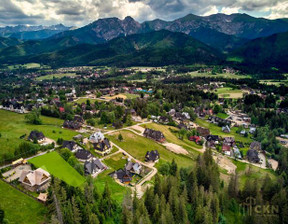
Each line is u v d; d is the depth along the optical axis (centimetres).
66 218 5453
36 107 19888
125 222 5916
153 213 6575
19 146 9450
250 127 19338
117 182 8750
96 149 11169
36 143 10944
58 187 6053
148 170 10062
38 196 6581
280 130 17738
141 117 18800
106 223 6116
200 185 7906
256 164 12725
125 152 11644
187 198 7381
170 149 13000
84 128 15100
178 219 6469
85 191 6375
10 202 6047
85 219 5650
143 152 11900
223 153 14075
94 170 9088
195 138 15650
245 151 14338
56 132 13425
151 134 14138
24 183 7131
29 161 8862
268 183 8494
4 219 5166
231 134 17962
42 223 5494
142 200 6638
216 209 6812
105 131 14550
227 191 8594
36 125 14662
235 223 7100
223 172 11219
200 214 6456
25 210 5859
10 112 18025
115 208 6700
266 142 14938
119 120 16575
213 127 19812
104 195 6650
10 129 13112
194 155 12950
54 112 17550
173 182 7412
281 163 11375
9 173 8025
